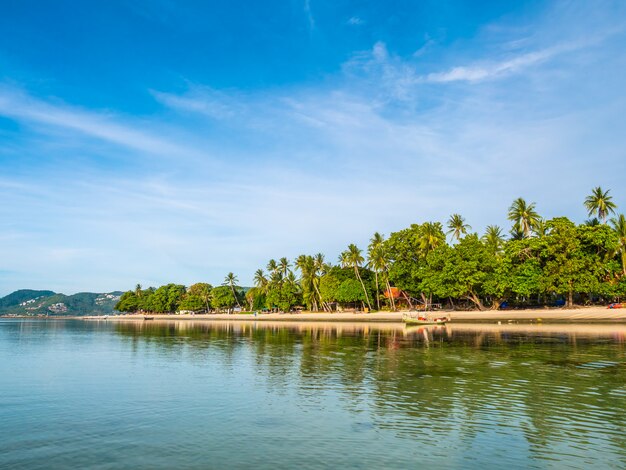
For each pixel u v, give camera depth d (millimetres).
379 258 113688
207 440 14625
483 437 14734
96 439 14797
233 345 45469
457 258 86938
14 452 13672
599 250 79812
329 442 14352
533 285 80312
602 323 66750
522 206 96062
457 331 60531
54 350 41406
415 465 12492
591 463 12586
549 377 24500
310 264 137625
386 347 41250
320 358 33750
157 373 27203
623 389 21359
